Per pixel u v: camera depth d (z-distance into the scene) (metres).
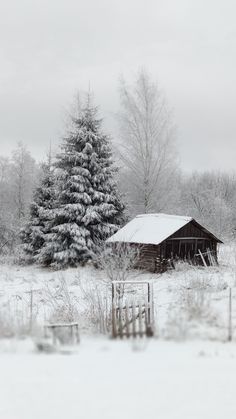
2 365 7.77
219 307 13.06
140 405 6.25
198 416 5.93
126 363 8.06
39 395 6.49
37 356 8.44
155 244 29.77
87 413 5.98
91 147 37.09
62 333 9.93
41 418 5.80
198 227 32.00
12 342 9.40
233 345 9.66
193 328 10.97
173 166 43.09
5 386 6.79
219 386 6.96
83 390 6.72
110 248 30.45
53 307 17.17
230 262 29.80
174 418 5.88
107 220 37.50
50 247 35.72
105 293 19.42
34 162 66.38
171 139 42.50
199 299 13.73
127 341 10.12
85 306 17.66
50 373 7.40
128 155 42.41
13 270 35.44
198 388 6.87
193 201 67.19
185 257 31.38
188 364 8.05
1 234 49.78
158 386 6.95
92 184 37.28
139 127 41.97
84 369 7.66
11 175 68.69
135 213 43.22
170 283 21.12
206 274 21.03
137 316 12.67
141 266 31.33
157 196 42.34
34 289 24.45
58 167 37.81
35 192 41.12
